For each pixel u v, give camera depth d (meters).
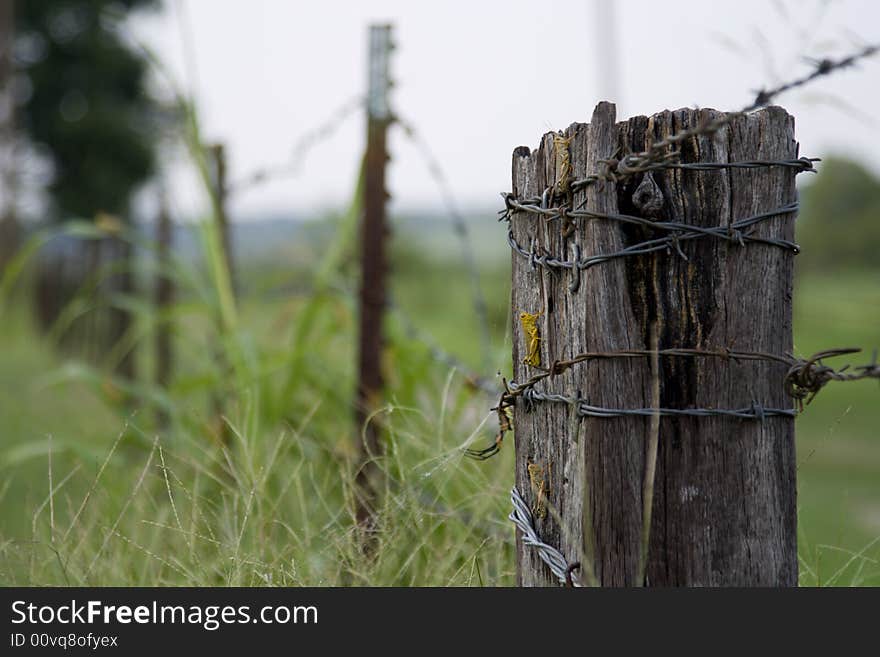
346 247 17.36
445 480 11.71
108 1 99.31
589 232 7.23
